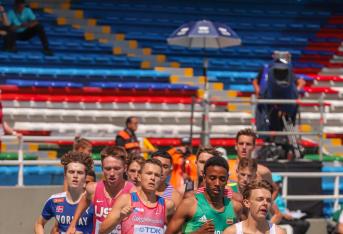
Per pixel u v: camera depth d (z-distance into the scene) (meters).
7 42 57.78
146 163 22.22
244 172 24.34
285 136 40.06
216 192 21.67
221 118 53.00
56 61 57.66
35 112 51.59
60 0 64.12
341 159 45.97
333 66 63.44
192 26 47.59
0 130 39.62
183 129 52.25
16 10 57.56
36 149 48.28
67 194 24.47
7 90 52.88
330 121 54.81
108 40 61.91
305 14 68.69
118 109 53.09
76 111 52.28
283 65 40.41
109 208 23.50
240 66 61.16
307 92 56.72
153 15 65.50
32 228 37.09
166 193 25.48
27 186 37.34
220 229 22.05
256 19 67.69
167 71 59.22
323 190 43.12
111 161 23.20
